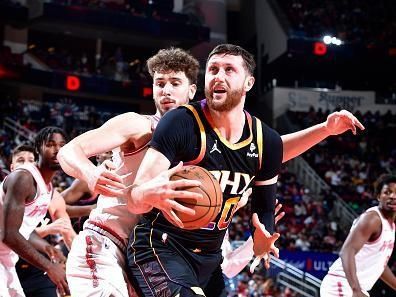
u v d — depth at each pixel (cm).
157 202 218
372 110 1897
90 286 270
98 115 1744
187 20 1994
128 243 272
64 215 422
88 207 450
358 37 1925
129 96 1844
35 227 380
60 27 1862
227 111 254
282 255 1104
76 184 461
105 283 267
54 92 1891
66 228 381
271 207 281
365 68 1947
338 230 1347
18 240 335
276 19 1916
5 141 1437
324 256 1119
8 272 374
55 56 1903
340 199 1473
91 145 254
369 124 1803
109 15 1831
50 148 362
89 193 466
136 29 1862
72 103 1916
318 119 1786
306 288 952
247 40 2167
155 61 298
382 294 1043
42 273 418
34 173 359
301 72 2005
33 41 1969
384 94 1925
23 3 1833
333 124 301
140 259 260
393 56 1841
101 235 279
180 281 247
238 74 254
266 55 1986
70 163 244
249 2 2164
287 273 959
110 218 279
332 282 450
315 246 1241
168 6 2017
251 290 895
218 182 244
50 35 1988
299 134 311
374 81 2016
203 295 248
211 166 254
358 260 439
